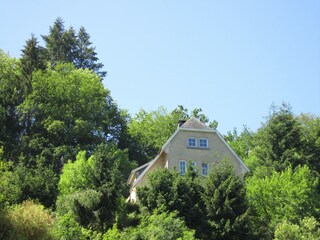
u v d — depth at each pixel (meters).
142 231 32.56
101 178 36.47
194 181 39.62
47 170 46.16
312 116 69.19
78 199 35.00
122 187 38.66
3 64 65.31
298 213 43.06
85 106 63.94
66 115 61.94
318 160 56.53
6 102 61.28
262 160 55.53
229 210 37.09
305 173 47.25
